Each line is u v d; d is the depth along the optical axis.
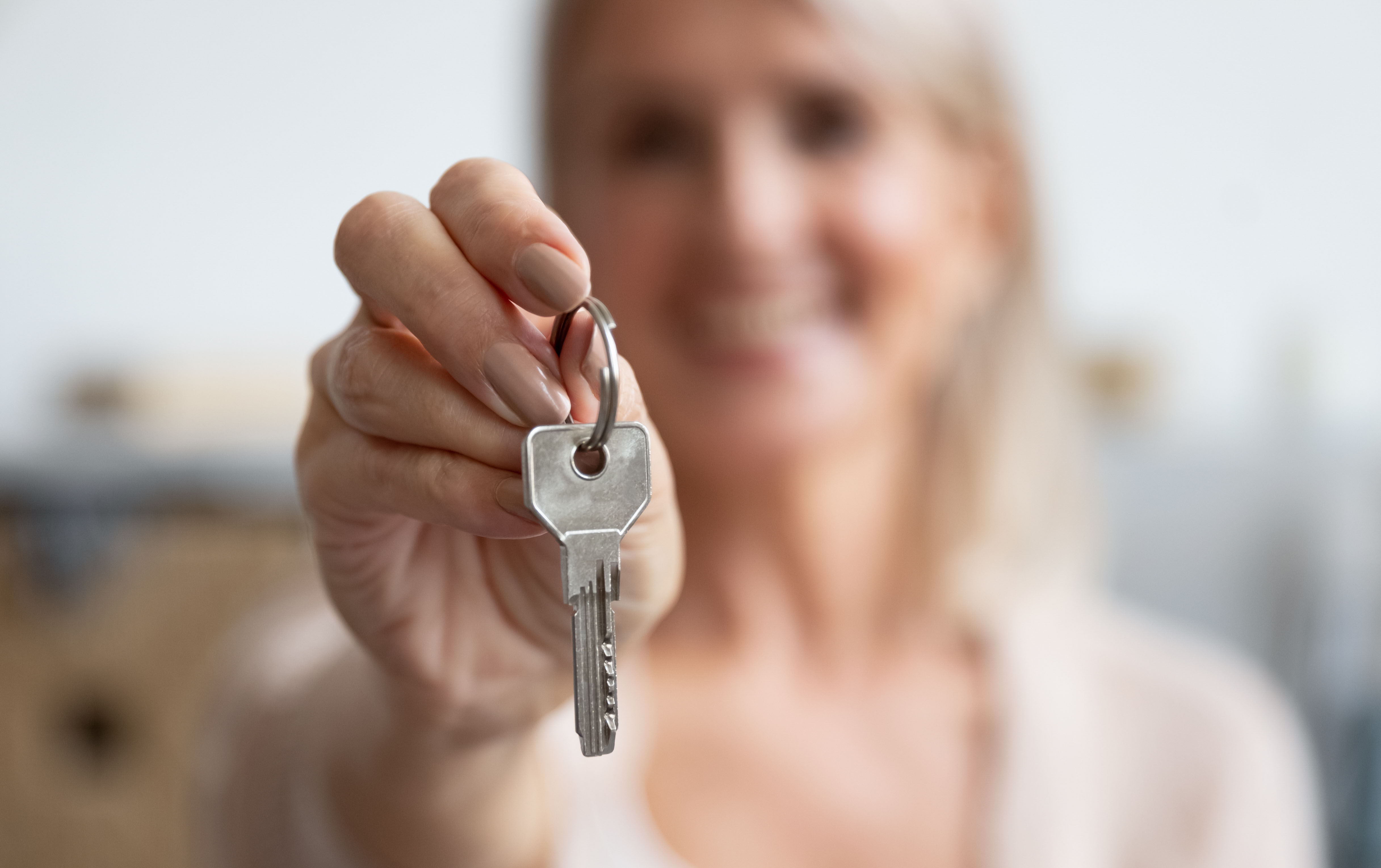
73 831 1.80
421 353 0.46
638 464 0.43
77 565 1.79
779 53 1.05
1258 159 1.98
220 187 2.08
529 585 0.55
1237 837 1.15
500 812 0.68
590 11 1.11
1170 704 1.24
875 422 1.19
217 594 1.81
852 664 1.20
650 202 1.09
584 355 0.42
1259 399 1.99
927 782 1.06
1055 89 1.96
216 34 2.05
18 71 2.00
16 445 1.88
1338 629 1.88
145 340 2.08
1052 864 1.04
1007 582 1.32
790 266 1.09
